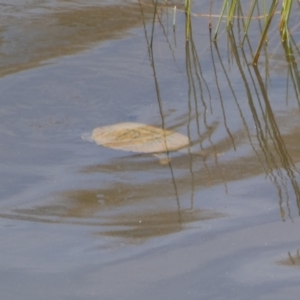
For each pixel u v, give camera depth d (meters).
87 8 9.30
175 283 3.97
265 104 6.59
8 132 6.04
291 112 6.36
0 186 5.14
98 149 5.71
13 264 4.20
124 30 8.68
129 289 3.93
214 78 7.29
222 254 4.23
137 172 5.32
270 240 4.36
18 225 4.63
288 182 5.08
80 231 4.55
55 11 9.20
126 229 4.56
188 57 7.89
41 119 6.32
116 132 5.97
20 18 8.95
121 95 6.87
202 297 3.82
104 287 3.95
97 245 4.39
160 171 5.33
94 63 7.66
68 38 8.40
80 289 3.94
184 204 4.84
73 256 4.28
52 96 6.82
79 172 5.33
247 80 7.21
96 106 6.62
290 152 5.55
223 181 5.14
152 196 4.97
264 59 7.77
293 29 8.55
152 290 3.91
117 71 7.46
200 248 4.31
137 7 9.38
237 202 4.84
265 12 8.24
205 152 5.62
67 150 5.71
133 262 4.20
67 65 7.60
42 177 5.26
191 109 6.50
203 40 8.38
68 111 6.50
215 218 4.65
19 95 6.82
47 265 4.19
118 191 5.04
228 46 8.21
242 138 5.85
